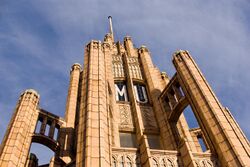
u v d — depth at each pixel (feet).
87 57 73.31
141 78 100.99
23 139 67.46
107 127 54.29
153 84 94.84
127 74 99.55
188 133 79.36
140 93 94.94
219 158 55.83
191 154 53.16
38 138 75.61
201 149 94.27
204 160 55.36
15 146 63.46
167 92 85.35
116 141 68.03
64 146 77.36
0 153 61.46
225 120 59.57
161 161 53.88
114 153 52.80
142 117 83.56
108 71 94.38
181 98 75.25
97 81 62.80
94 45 76.59
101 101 57.06
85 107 56.18
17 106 76.33
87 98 57.47
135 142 75.82
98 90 59.98
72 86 99.40
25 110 73.46
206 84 69.05
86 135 48.44
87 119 51.78
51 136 78.54
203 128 62.23
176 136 74.33
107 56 101.40
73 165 51.57
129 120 81.87
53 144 77.41
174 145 71.31
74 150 75.92
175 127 77.61
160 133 79.15
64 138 80.12
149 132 78.95
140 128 76.33
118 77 99.45
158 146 76.02
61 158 72.79
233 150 53.06
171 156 55.67
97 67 67.77
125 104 87.45
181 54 78.74
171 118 78.69
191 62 76.59
